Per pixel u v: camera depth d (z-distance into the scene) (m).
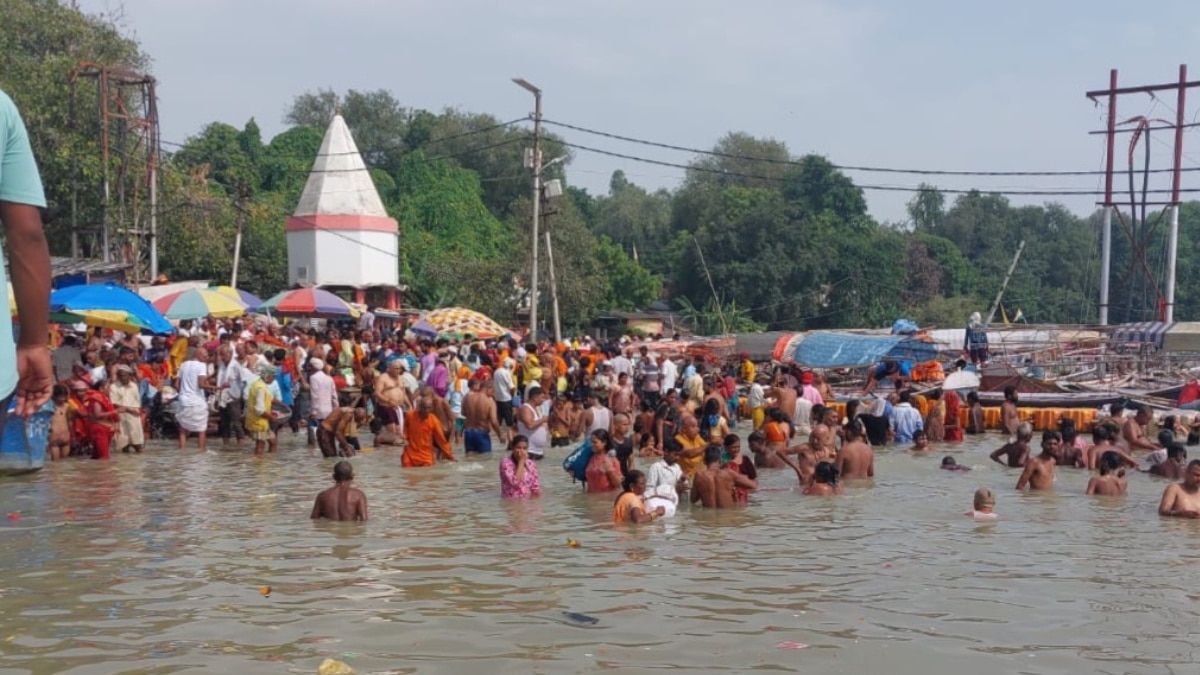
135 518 10.98
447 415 17.72
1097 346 30.17
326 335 26.12
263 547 9.44
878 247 65.25
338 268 40.16
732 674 5.80
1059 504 12.41
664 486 11.71
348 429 16.92
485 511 11.66
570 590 7.79
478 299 47.50
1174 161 37.94
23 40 32.19
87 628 6.69
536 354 23.62
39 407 3.32
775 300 62.00
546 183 33.41
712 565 8.76
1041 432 22.44
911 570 8.59
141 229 32.56
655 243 77.50
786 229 63.44
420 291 48.81
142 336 24.03
